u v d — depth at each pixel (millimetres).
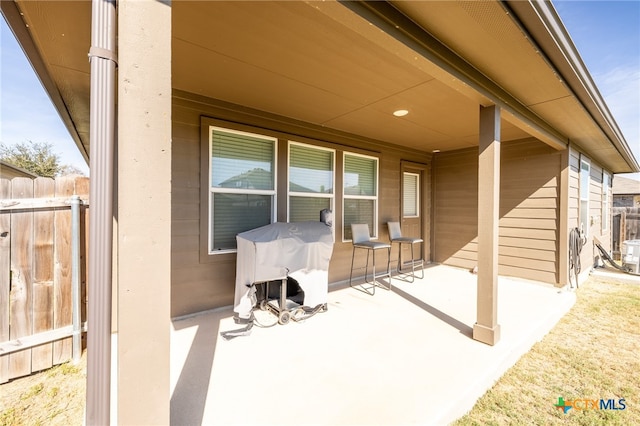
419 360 2236
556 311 3371
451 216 5762
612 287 4926
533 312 3305
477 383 1969
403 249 5500
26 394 2016
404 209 5590
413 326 2857
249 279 2732
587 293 4551
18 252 2191
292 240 2889
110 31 1127
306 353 2328
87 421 1113
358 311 3260
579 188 5035
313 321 2969
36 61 2184
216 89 2850
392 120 3771
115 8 1147
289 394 1824
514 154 4906
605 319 3463
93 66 1105
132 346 1125
